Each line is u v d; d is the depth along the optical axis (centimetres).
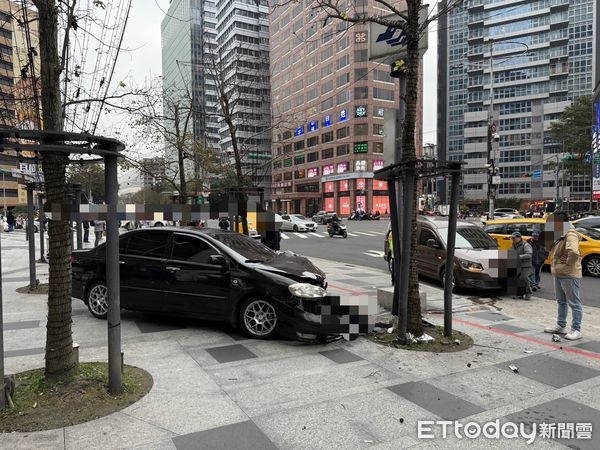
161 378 448
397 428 352
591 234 1288
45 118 396
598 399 414
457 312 791
